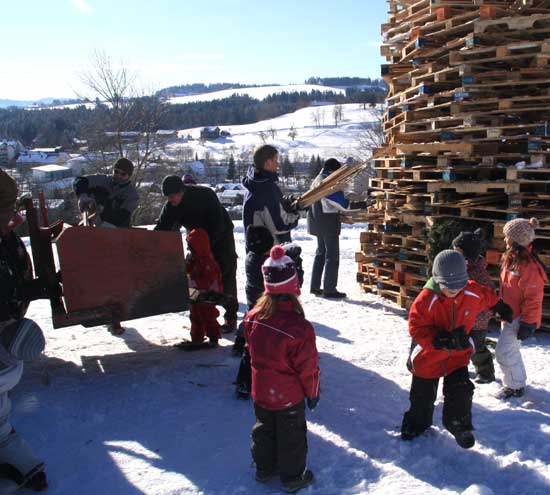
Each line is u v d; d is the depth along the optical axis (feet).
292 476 10.57
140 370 16.39
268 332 10.55
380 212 24.20
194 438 12.63
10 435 10.78
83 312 14.57
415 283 22.20
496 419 13.12
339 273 30.01
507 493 10.40
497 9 18.90
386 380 15.51
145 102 100.48
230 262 19.16
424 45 20.95
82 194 18.52
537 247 19.25
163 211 18.48
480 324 14.42
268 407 10.55
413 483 10.74
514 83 18.45
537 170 17.99
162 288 15.35
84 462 11.79
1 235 12.45
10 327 10.93
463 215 19.54
